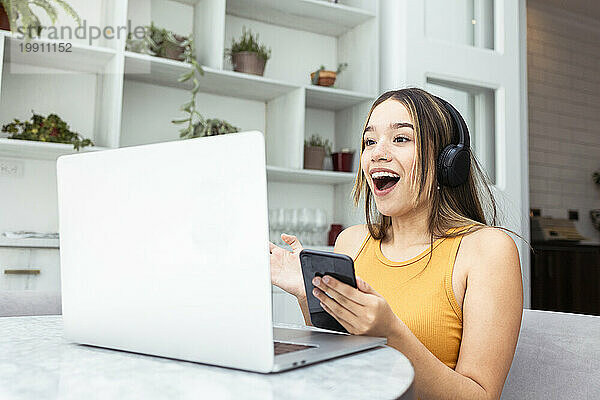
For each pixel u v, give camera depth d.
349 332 0.66
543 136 4.79
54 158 2.43
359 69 3.03
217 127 2.61
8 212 2.39
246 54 2.67
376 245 1.15
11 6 2.17
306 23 3.05
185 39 2.59
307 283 0.67
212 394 0.43
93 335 0.64
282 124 2.88
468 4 2.99
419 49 2.80
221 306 0.53
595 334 0.92
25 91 2.45
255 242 0.51
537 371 0.96
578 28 5.06
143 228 0.59
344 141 3.13
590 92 5.12
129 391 0.44
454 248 0.99
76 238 0.65
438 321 0.95
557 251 4.37
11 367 0.53
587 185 5.04
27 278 2.14
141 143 2.69
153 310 0.58
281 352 0.56
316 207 3.09
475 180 1.16
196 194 0.55
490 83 2.97
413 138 1.05
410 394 0.46
